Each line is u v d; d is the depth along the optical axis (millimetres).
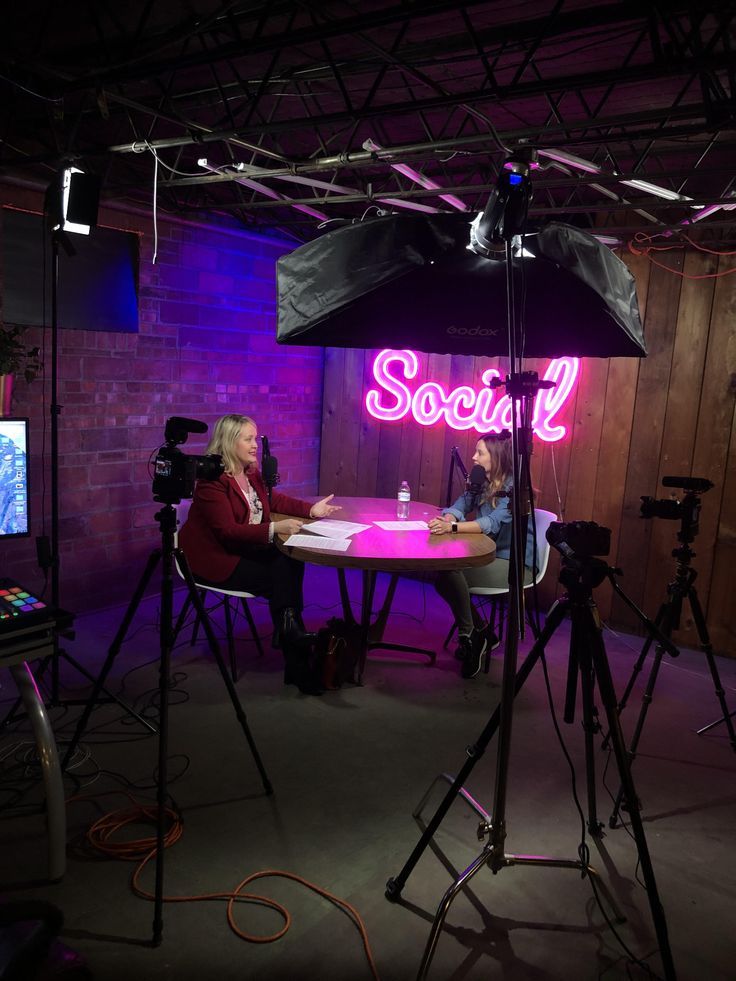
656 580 4520
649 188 3312
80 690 3324
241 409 5270
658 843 2408
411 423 5516
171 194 4453
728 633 4277
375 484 5762
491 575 3766
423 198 4676
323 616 4523
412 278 2824
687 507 2820
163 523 2066
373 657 3941
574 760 2930
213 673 3596
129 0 2518
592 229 4230
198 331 4859
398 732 3096
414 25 2596
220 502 3469
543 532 3768
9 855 2189
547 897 2129
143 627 4176
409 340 3186
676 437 4402
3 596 2088
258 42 2330
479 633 3703
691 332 4301
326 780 2695
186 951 1858
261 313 5336
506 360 4988
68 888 2064
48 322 3992
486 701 3436
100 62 2955
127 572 4578
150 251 4461
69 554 4230
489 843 1987
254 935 1921
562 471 4824
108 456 4379
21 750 2783
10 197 3734
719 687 3043
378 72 2971
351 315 3025
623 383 4555
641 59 2783
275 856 2244
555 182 3324
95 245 4164
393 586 3973
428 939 1812
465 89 3201
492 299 2855
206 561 3457
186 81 3254
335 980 1792
